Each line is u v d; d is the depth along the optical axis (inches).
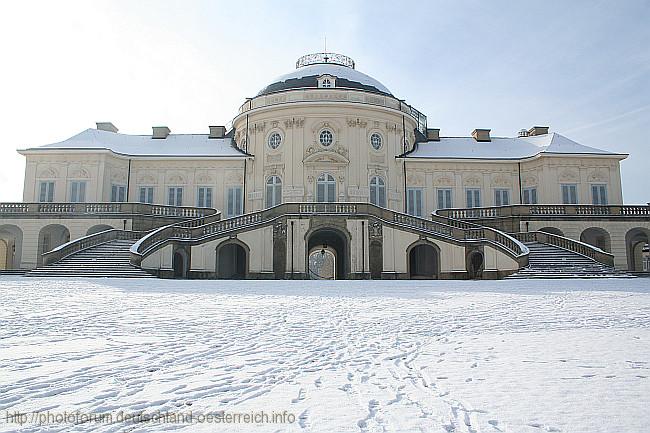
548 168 1743.4
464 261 1395.2
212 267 1400.1
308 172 1663.4
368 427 180.1
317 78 1739.7
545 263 1256.2
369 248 1408.7
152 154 1784.0
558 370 259.8
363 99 1706.4
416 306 574.9
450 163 1798.7
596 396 213.6
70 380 240.1
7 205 1556.3
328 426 180.9
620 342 337.7
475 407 201.2
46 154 1724.9
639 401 206.4
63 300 608.7
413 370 265.0
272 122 1717.5
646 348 316.2
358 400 212.7
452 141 1950.1
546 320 451.5
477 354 302.8
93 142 1776.6
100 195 1702.8
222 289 834.2
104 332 376.8
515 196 1802.4
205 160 1765.5
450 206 1787.6
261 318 463.8
